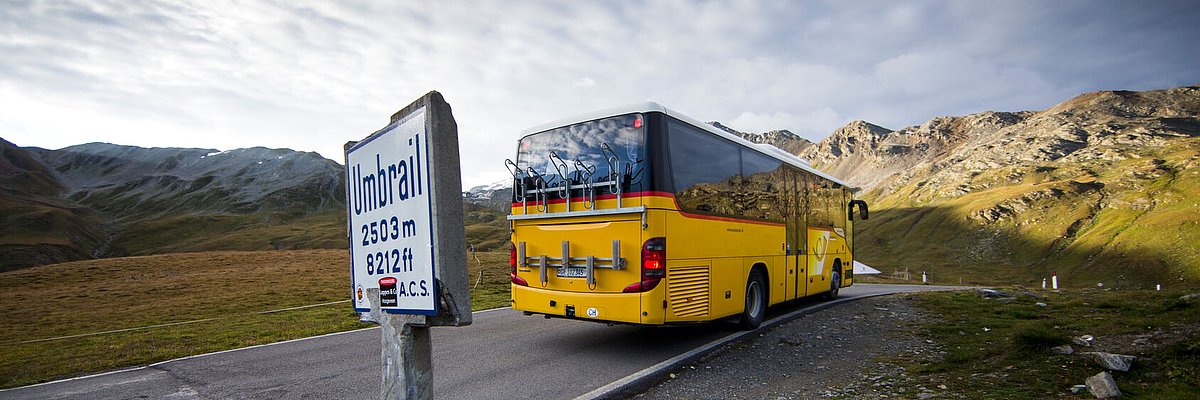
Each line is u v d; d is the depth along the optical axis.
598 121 9.47
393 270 3.32
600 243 9.13
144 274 43.16
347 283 31.30
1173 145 190.50
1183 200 130.25
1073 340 8.08
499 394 7.02
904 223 183.75
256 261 48.94
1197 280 93.56
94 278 42.47
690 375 7.85
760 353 9.17
